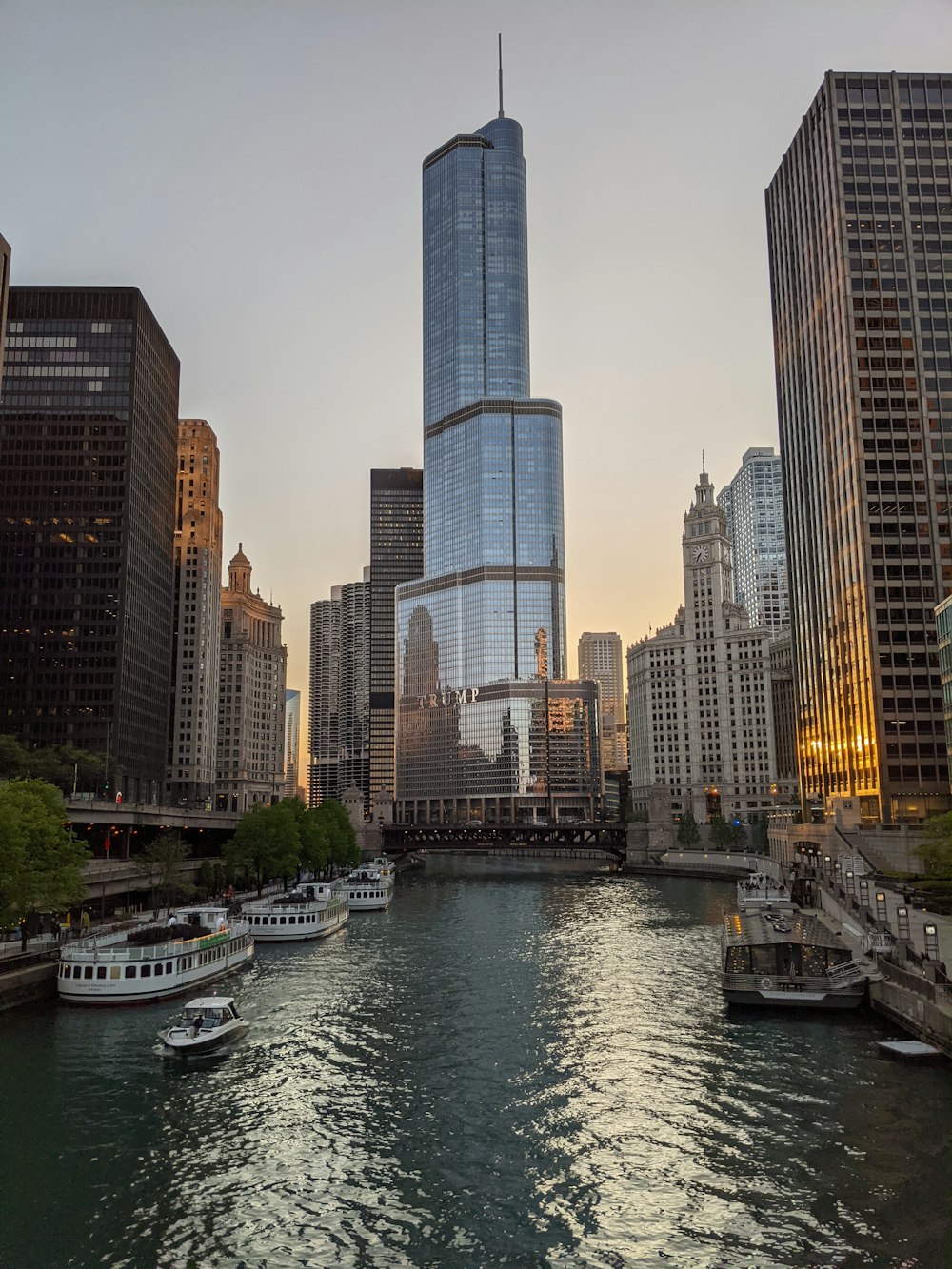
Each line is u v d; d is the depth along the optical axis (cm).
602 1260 3741
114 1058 6359
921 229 17838
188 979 8344
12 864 8244
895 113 18225
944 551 16700
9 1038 6831
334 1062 6288
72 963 7831
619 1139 4931
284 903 12556
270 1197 4297
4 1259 3750
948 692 15000
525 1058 6391
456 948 11188
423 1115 5309
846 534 17588
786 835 17225
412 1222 4053
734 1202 4197
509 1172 4547
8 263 16138
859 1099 5441
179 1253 3806
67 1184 4409
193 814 18738
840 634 17938
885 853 13762
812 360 19600
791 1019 7400
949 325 17500
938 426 17138
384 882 17612
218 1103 5488
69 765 18600
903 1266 3675
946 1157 4606
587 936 12206
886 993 7319
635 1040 6825
